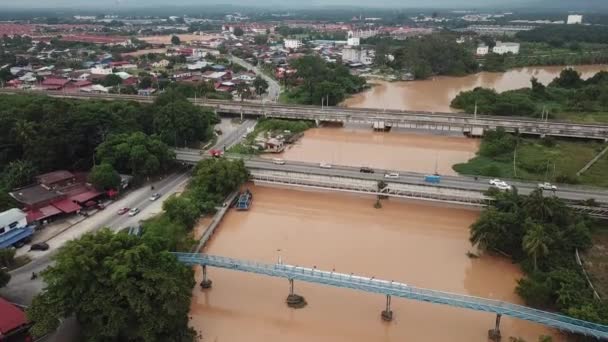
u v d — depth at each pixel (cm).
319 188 13325
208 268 9438
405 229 11194
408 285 8369
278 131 19025
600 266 9162
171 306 6775
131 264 6888
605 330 6850
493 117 19538
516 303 8275
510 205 10256
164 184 13300
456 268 9450
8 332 6756
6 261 8938
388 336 7556
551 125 18250
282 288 8806
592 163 14912
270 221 11631
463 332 7638
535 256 8762
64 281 6738
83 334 6862
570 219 9856
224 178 12412
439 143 18075
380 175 13175
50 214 10819
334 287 8825
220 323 7831
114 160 12988
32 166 12788
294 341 7438
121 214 11306
